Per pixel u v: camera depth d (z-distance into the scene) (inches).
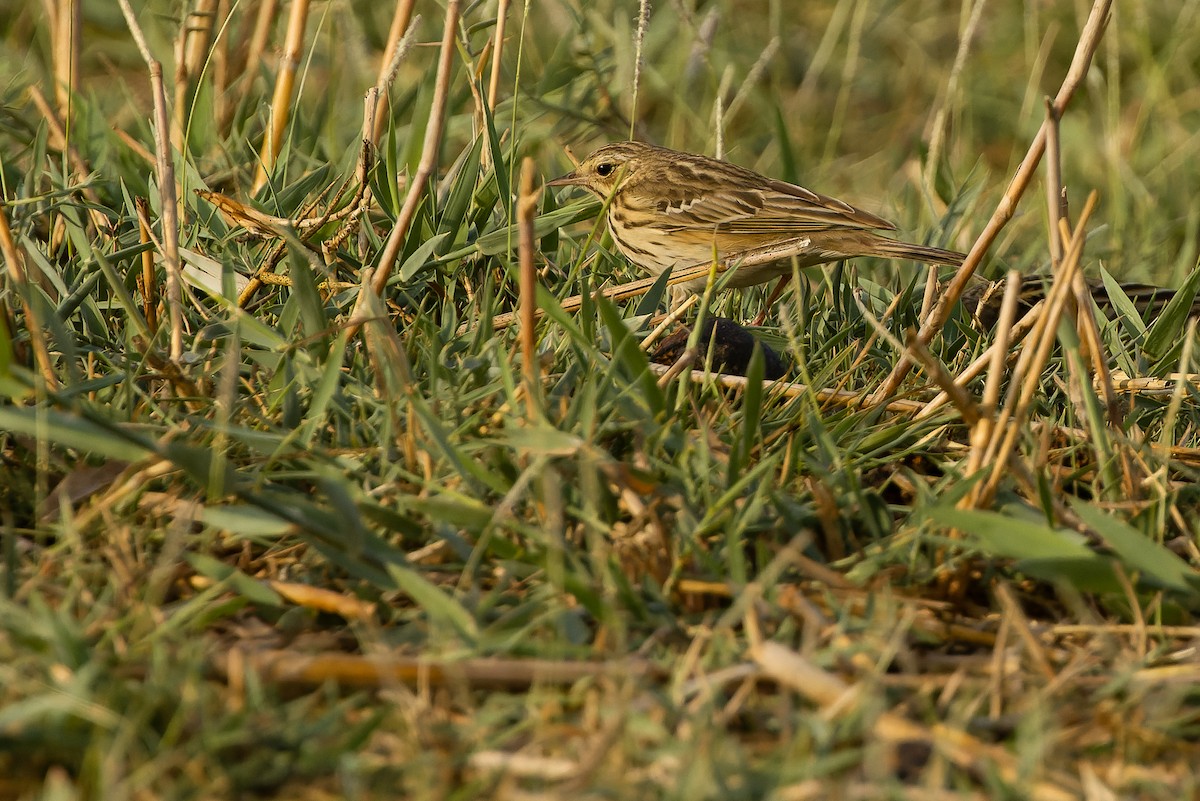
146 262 387.9
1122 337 458.3
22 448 331.9
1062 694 265.6
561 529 293.6
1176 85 824.3
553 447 292.8
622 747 232.8
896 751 243.1
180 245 424.2
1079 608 289.3
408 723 241.8
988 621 296.7
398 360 330.3
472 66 488.1
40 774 229.3
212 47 526.6
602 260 513.3
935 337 433.4
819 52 775.1
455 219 452.8
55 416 275.0
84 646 247.0
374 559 285.6
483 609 272.8
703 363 397.4
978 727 253.1
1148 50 753.0
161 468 303.4
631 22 727.7
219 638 279.9
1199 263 463.2
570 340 363.9
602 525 287.0
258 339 352.2
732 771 228.4
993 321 494.9
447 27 358.6
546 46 747.4
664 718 245.3
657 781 229.8
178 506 302.8
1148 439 364.8
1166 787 241.0
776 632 276.5
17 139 518.0
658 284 400.2
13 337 358.0
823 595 290.8
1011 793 228.7
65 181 446.0
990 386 311.9
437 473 316.8
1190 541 314.2
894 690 260.8
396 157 466.0
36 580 276.4
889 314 439.8
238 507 288.8
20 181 492.7
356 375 359.3
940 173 621.6
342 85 678.5
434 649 264.5
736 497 310.3
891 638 271.4
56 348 359.6
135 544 294.0
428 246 413.7
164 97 383.9
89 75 733.3
